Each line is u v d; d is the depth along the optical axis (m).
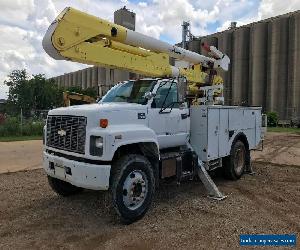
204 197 6.44
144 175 5.25
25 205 5.92
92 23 6.03
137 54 7.16
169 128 6.16
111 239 4.46
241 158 8.20
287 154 12.60
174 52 8.29
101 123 4.85
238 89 36.88
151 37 7.38
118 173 4.88
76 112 5.05
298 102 32.19
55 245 4.28
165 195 6.61
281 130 27.45
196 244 4.27
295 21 32.50
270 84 34.53
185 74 8.45
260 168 9.53
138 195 5.15
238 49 36.84
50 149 5.53
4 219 5.22
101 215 5.41
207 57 10.05
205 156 6.70
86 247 4.22
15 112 39.31
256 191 6.89
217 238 4.45
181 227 4.86
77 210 5.66
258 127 9.25
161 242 4.34
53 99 41.16
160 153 6.15
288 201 6.15
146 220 5.16
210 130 6.79
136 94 6.14
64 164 5.11
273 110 34.09
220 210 5.62
